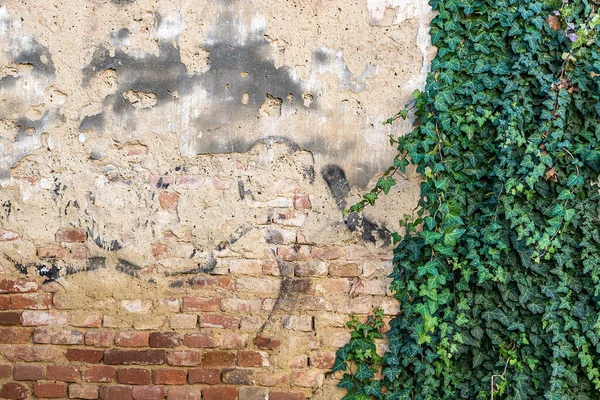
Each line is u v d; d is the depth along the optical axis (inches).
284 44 153.2
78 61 153.9
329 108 152.9
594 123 147.0
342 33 152.9
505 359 146.9
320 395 151.6
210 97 153.7
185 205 153.7
